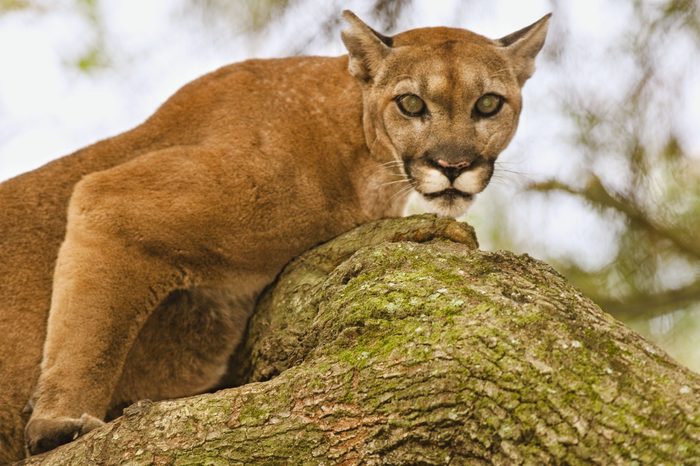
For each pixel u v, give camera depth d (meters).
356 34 11.19
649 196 13.78
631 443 5.87
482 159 11.12
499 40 12.02
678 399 5.99
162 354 10.38
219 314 10.41
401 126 11.07
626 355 6.43
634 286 13.91
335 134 10.90
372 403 6.77
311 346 8.15
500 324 6.81
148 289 9.99
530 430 6.18
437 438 6.49
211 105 10.89
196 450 7.18
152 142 10.95
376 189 11.12
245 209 10.16
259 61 11.44
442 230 9.10
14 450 10.02
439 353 6.73
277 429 7.02
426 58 11.04
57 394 9.40
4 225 10.65
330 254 9.81
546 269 7.79
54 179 10.91
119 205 9.93
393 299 7.47
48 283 10.41
